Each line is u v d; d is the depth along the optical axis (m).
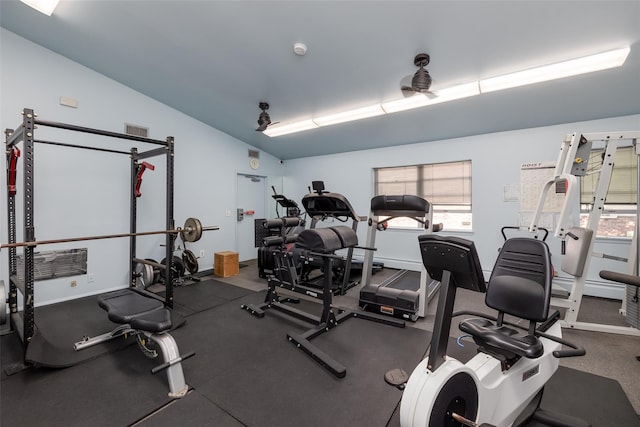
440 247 1.28
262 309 3.45
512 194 4.34
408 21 2.45
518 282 1.65
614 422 1.71
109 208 4.12
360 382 2.10
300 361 2.38
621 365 2.29
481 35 2.51
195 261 4.60
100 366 2.30
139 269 4.12
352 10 2.41
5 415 1.76
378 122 4.60
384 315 3.33
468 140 4.70
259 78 3.63
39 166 3.54
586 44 2.49
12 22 3.15
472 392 1.37
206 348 2.60
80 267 3.88
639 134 2.58
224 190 5.76
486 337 1.50
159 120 4.66
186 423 1.71
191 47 3.22
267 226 3.44
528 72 2.96
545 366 1.74
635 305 2.67
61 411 1.80
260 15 2.58
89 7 2.82
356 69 3.24
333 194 3.43
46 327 2.99
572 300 2.89
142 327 2.06
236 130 5.57
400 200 3.41
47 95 3.56
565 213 2.53
